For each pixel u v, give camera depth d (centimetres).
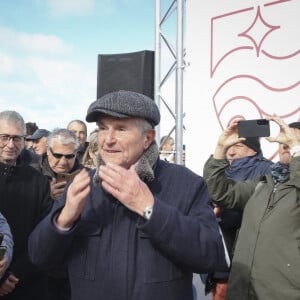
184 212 139
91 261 136
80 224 138
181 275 136
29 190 227
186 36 386
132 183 124
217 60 365
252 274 207
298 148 207
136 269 132
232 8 354
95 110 129
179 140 389
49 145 279
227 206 243
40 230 136
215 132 367
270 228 206
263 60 336
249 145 286
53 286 270
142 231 127
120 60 438
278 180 220
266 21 333
